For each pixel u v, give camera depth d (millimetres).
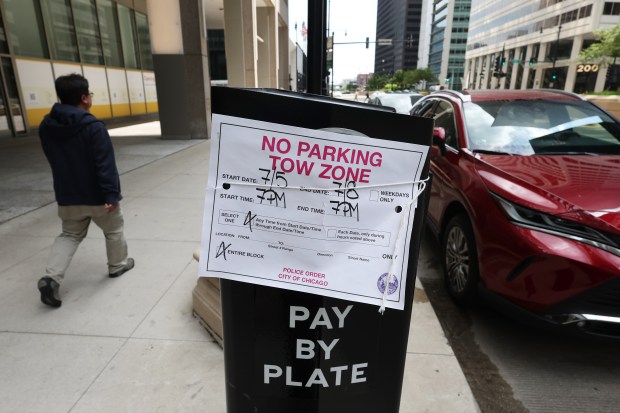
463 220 3273
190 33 11594
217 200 1144
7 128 11805
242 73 16969
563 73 65688
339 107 1082
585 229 2441
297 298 1190
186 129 12227
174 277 3422
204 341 2602
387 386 1317
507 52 81750
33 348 2527
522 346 2936
